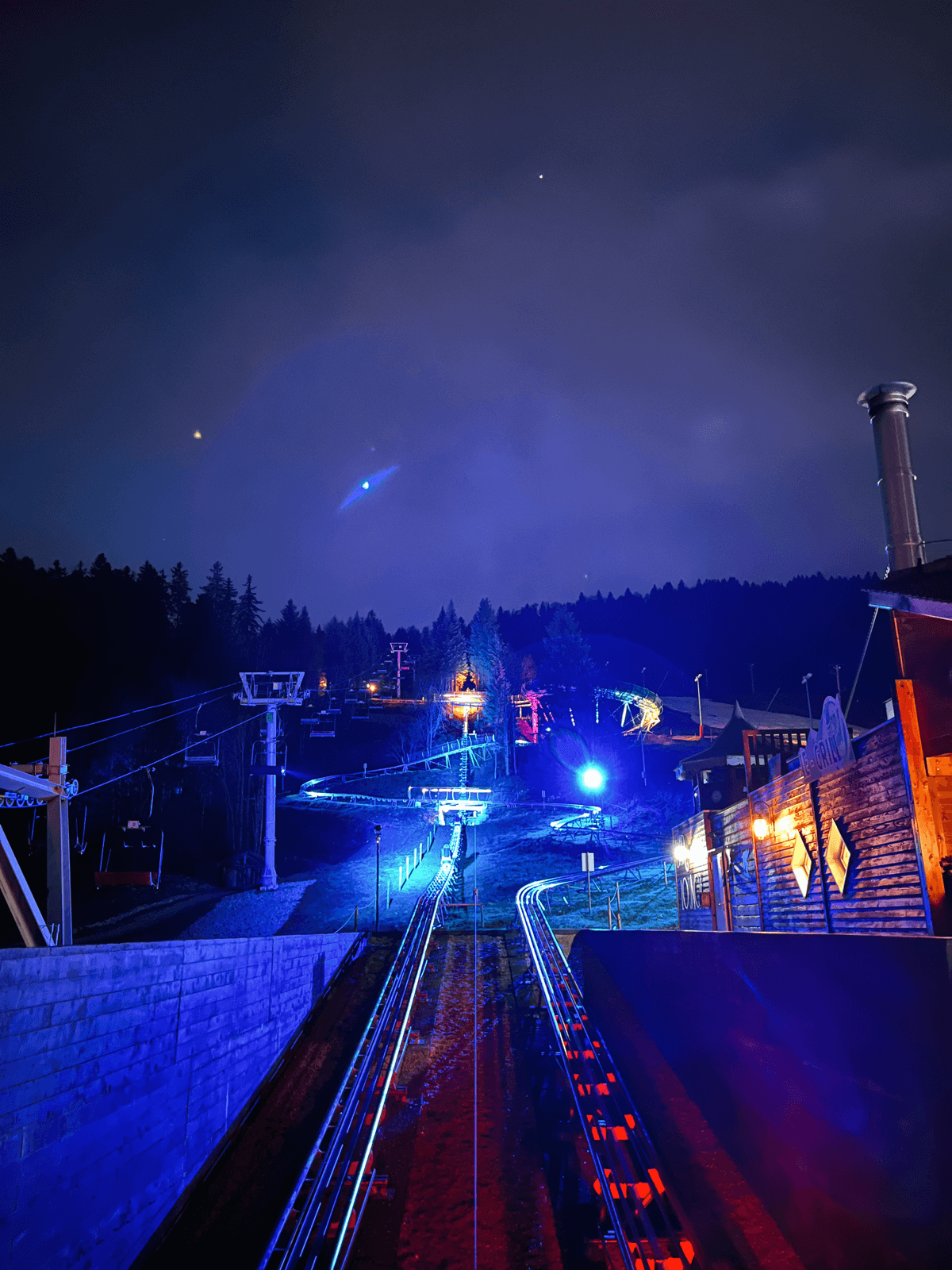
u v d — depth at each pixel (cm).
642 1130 1468
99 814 7694
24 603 11681
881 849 1363
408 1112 1730
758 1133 1243
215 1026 1506
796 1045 1082
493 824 8025
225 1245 1229
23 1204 862
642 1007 2345
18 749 8894
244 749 9744
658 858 5834
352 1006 2494
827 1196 965
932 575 1378
